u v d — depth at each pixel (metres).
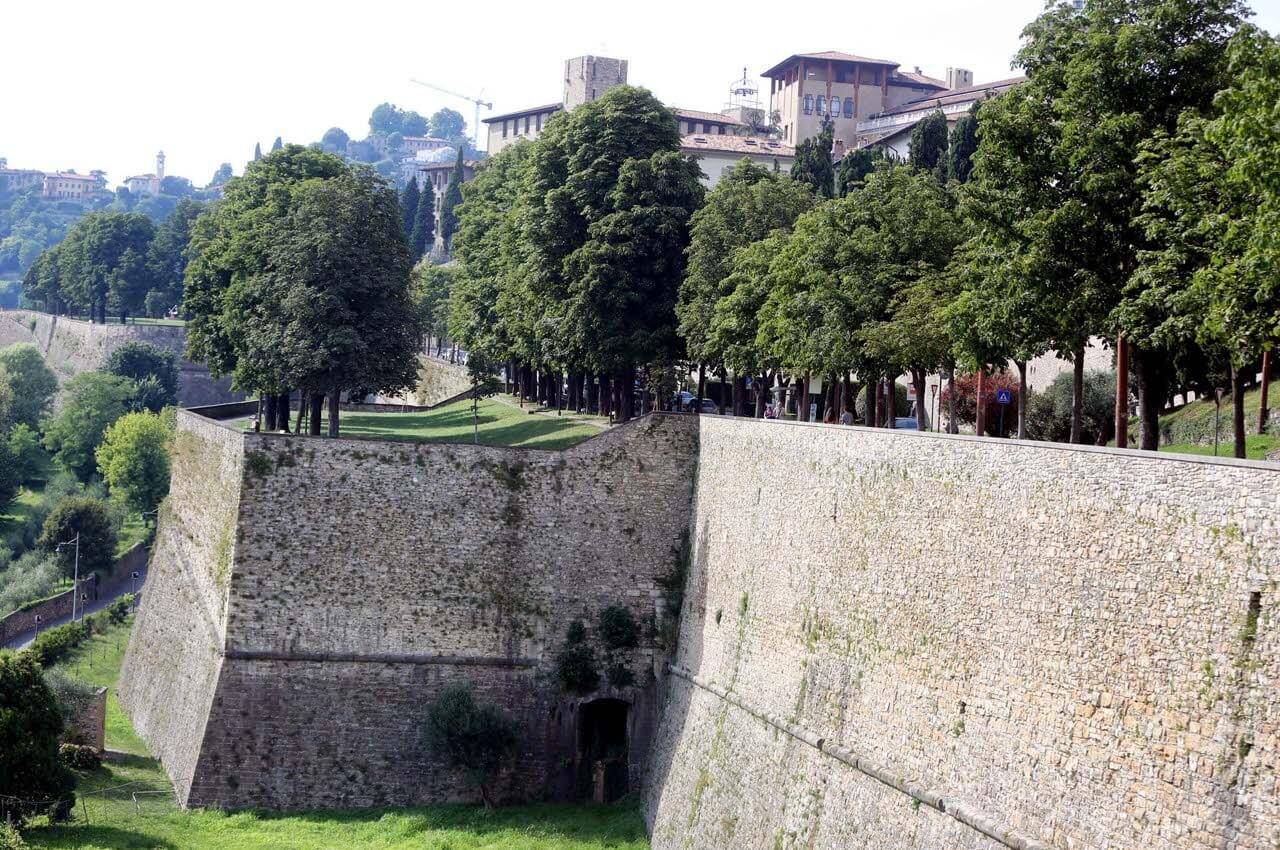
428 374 182.25
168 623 97.56
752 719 66.19
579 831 74.88
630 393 98.56
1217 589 38.38
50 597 150.25
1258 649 37.00
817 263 76.75
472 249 143.38
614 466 83.50
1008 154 57.38
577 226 100.19
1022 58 58.53
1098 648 42.69
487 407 137.38
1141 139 53.22
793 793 59.91
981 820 47.00
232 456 86.69
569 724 81.94
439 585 82.56
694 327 90.38
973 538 49.81
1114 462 42.59
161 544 108.31
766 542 68.75
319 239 95.31
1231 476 38.22
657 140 99.19
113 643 123.50
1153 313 51.59
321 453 82.75
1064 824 43.31
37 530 184.75
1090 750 42.59
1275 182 40.59
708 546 77.94
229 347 116.00
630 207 95.75
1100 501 43.12
